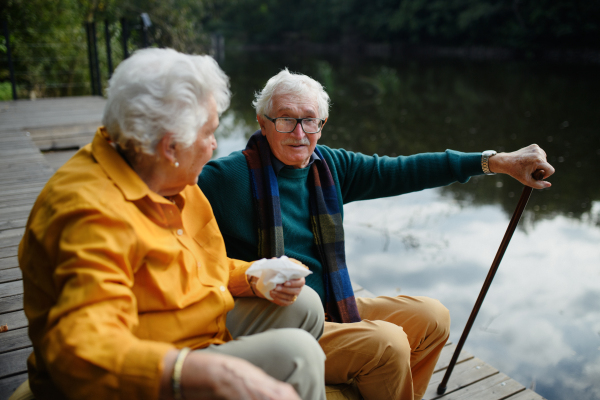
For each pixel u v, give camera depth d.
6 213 2.62
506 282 3.78
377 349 1.18
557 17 23.20
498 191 6.23
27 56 8.64
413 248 4.45
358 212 5.42
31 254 0.82
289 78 1.43
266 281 1.04
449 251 4.38
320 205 1.49
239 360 0.72
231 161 1.44
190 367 0.70
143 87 0.84
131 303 0.79
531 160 1.50
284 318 1.08
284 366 0.87
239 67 24.55
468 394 1.69
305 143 1.43
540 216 5.37
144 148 0.87
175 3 13.19
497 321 3.19
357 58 30.97
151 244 0.86
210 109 0.92
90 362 0.69
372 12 35.00
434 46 31.08
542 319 3.19
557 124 10.48
